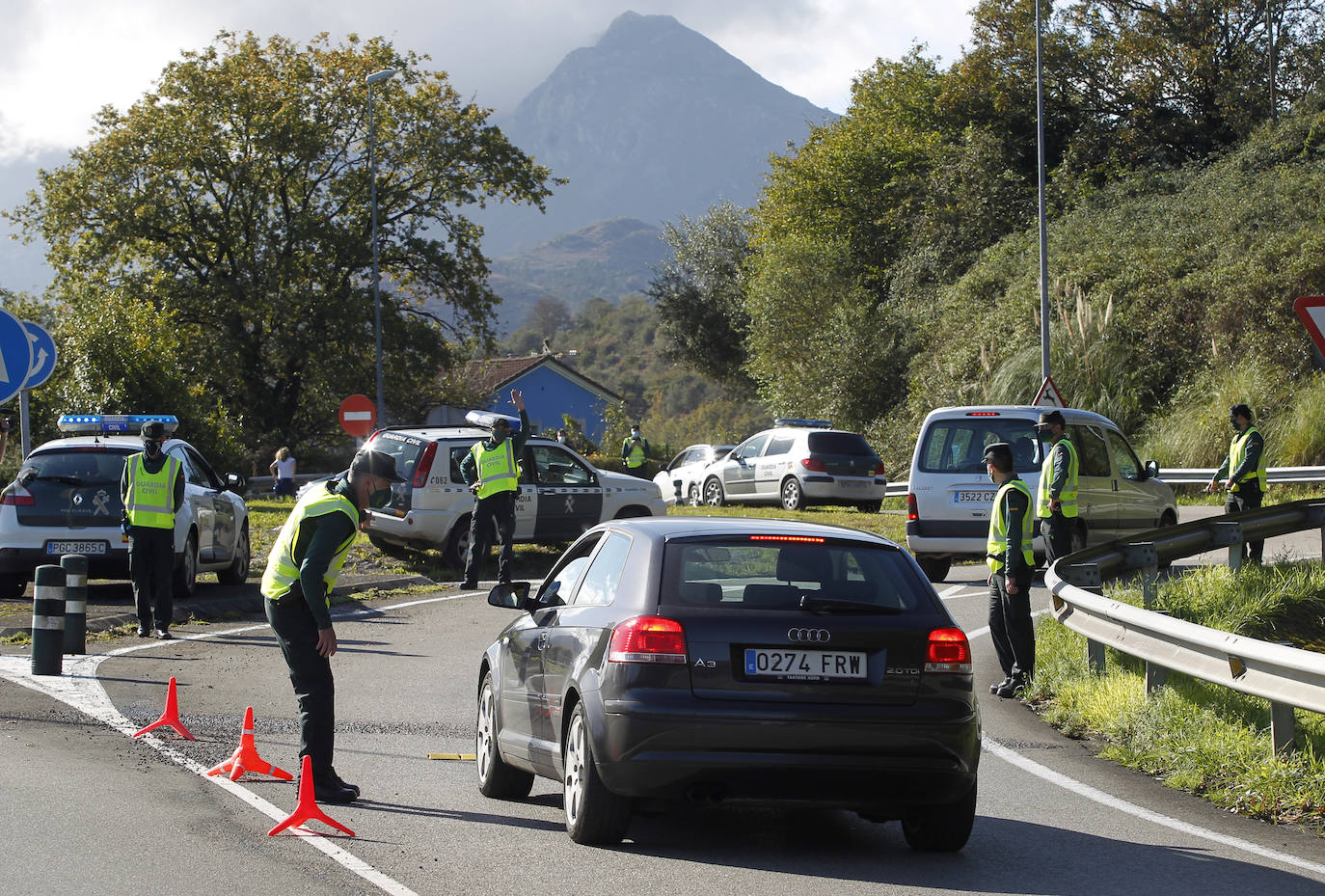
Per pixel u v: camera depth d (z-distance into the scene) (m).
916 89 141.50
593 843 16.08
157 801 17.50
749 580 15.98
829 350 113.38
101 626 34.53
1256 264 82.81
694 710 15.00
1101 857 16.19
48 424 74.38
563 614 17.50
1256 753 20.16
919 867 15.70
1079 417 44.44
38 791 17.81
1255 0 118.19
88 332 73.94
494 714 18.95
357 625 37.19
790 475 74.00
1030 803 19.11
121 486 34.53
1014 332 92.25
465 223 130.38
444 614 39.44
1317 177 91.12
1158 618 22.00
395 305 126.69
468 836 16.47
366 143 126.00
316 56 124.81
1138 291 88.19
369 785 19.28
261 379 125.00
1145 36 120.88
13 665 28.59
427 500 48.09
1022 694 27.72
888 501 85.69
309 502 18.06
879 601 16.02
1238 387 75.19
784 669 15.27
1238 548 35.50
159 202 118.19
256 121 118.94
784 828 17.81
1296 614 32.34
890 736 15.23
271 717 23.86
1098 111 126.25
